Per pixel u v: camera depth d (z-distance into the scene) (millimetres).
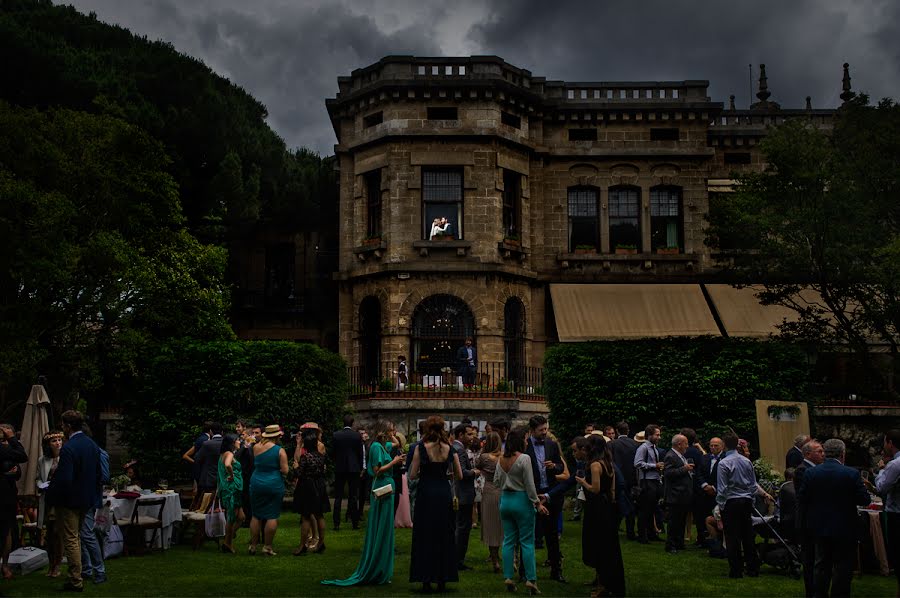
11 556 12672
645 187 34125
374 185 33156
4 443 11906
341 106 33844
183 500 20188
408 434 26953
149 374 22375
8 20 37469
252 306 37781
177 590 11320
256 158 42688
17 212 23562
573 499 21922
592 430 16562
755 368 22859
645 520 16062
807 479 10695
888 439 11055
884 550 13578
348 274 32719
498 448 12938
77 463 11320
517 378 32062
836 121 27234
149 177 26844
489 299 31219
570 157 34094
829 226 24484
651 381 22859
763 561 13734
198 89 42438
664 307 32562
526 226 33094
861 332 29719
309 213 39000
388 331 30969
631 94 34781
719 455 15023
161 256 28250
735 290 33312
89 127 26047
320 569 12953
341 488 17406
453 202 32094
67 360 26031
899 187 24062
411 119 32031
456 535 13367
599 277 33500
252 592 11227
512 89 32531
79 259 23844
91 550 11820
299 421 22562
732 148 35156
